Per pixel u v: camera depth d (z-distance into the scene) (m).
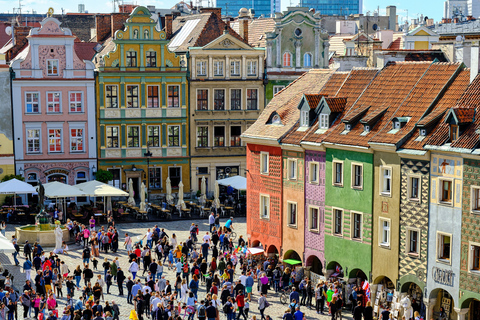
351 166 48.94
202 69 81.31
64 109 77.44
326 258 51.44
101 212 70.56
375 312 47.00
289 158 54.53
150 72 79.25
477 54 45.56
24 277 53.03
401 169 45.59
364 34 94.00
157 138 80.81
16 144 76.31
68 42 76.69
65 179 78.50
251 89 83.19
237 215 74.12
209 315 42.47
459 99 45.38
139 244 58.31
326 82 56.69
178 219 72.06
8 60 88.62
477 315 43.22
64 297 49.12
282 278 50.62
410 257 45.38
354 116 49.62
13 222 69.56
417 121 45.97
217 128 82.81
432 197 43.97
